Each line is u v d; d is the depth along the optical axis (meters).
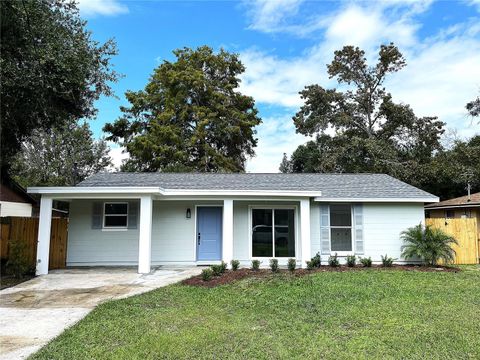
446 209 21.83
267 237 14.86
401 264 14.58
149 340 5.82
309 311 7.65
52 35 10.36
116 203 14.89
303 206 14.09
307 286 9.91
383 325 6.61
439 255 13.27
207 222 15.03
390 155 29.08
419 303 8.16
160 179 16.16
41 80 10.16
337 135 33.41
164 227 14.82
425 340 5.84
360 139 29.94
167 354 5.30
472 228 15.60
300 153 36.84
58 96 11.69
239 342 5.80
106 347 5.57
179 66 31.30
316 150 34.97
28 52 10.03
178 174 17.11
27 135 13.21
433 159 28.22
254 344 5.71
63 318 7.18
